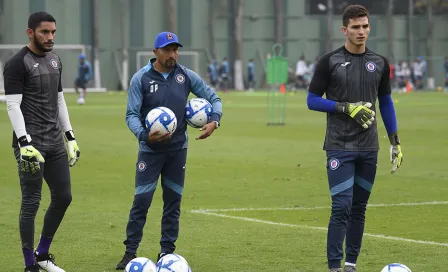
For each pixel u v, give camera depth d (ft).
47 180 80.18
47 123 78.79
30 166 75.77
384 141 216.95
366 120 75.61
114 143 214.90
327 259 84.84
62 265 84.07
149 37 611.06
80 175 156.66
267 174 158.10
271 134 239.50
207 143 214.48
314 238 97.71
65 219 110.11
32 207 78.28
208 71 600.80
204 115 83.46
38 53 78.59
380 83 79.25
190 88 85.05
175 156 83.30
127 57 604.49
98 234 100.07
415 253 88.94
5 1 550.77
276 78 277.85
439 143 212.23
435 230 103.04
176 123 80.74
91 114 322.75
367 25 77.30
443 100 449.06
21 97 77.15
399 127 261.44
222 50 640.99
